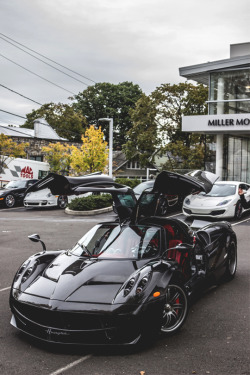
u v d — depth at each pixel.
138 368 3.72
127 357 3.95
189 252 5.64
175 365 3.78
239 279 7.00
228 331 4.62
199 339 4.39
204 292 6.23
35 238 5.78
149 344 4.26
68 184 5.78
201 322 4.92
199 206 13.70
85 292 4.19
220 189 14.73
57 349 4.13
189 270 5.63
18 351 4.08
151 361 3.86
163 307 4.14
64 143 36.06
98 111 56.38
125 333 4.00
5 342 4.30
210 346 4.20
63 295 4.18
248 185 15.76
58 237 11.60
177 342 4.31
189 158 32.09
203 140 33.22
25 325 4.29
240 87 21.50
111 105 56.88
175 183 5.89
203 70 22.34
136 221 5.85
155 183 5.95
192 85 33.22
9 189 21.28
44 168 28.89
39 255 5.35
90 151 26.66
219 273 6.37
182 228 5.82
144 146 34.78
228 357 3.94
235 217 14.15
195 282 5.48
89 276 4.46
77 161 26.77
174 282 4.46
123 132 55.91
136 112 35.25
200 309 5.42
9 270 7.70
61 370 3.68
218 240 6.45
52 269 4.85
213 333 4.56
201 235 6.34
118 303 3.99
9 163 25.19
